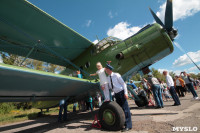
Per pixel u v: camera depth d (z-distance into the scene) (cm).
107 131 244
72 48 555
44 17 400
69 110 958
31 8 363
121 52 436
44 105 705
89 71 526
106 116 252
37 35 466
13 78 233
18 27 416
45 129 347
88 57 555
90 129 277
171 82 477
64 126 349
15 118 723
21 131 365
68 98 466
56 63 661
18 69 213
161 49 396
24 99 344
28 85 279
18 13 373
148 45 403
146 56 407
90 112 662
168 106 470
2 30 417
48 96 389
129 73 445
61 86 342
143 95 561
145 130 215
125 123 238
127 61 426
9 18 382
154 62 446
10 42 468
